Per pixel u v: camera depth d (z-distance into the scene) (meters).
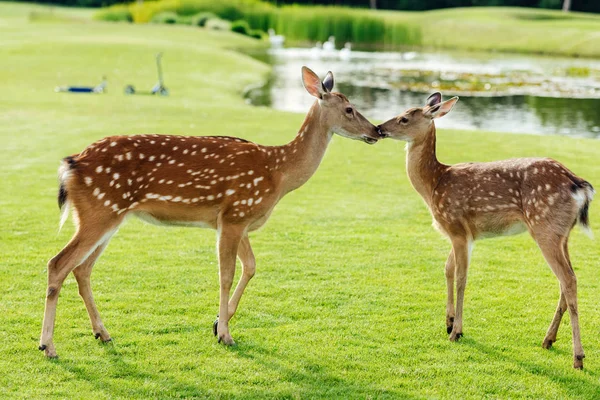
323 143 5.98
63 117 16.56
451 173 5.96
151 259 7.68
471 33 55.38
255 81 29.42
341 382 5.09
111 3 71.31
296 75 32.16
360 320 6.22
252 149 5.79
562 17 59.75
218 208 5.68
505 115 22.06
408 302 6.66
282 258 7.83
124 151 5.47
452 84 29.31
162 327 5.95
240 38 51.56
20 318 6.02
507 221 5.72
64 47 32.06
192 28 52.34
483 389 5.04
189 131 15.00
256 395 4.87
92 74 26.58
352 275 7.34
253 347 5.63
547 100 25.30
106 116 16.89
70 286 6.81
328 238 8.59
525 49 49.72
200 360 5.37
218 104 21.86
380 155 13.44
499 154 13.34
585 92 27.25
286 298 6.68
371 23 59.28
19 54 29.98
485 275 7.46
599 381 5.20
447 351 5.64
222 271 5.66
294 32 60.41
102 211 5.35
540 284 7.20
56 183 10.85
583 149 14.09
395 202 10.27
